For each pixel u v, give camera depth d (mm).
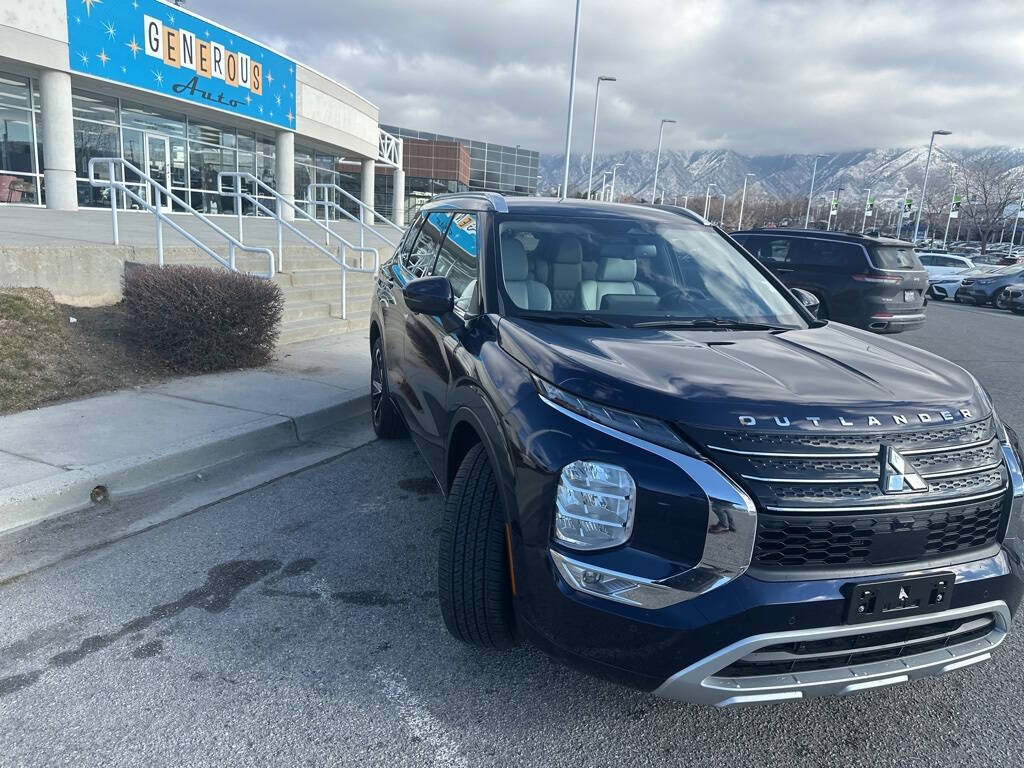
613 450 2273
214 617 3289
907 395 2504
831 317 12430
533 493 2387
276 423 5707
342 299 10211
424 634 3219
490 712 2736
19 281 7660
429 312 3326
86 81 18969
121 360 6988
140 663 2943
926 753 2596
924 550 2312
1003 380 9570
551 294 3477
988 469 2432
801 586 2186
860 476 2238
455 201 4711
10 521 4078
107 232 11445
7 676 2834
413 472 5207
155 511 4406
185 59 21109
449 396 3338
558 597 2320
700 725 2709
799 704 2859
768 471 2195
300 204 30062
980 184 65562
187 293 7062
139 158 22000
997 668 3146
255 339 7508
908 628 2324
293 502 4613
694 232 4250
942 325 16672
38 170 19359
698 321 3447
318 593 3525
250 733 2574
